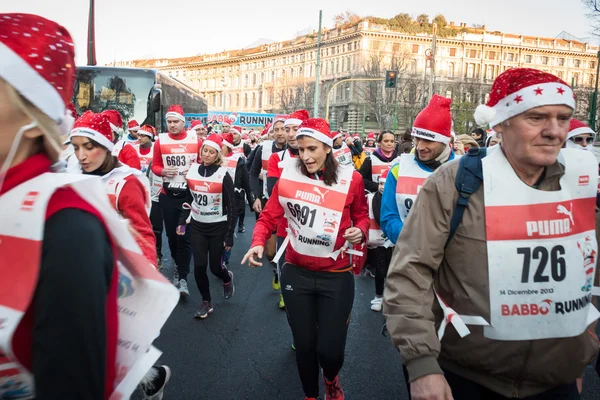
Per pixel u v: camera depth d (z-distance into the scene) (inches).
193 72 4576.8
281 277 132.5
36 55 41.3
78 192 42.3
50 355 36.8
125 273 50.4
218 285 250.1
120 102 506.9
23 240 38.9
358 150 387.2
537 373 71.2
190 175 199.0
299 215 129.3
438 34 2898.6
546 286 69.9
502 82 71.0
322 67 3235.7
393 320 70.7
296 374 153.6
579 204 71.7
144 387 107.7
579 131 166.9
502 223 69.7
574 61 3058.6
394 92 2124.8
